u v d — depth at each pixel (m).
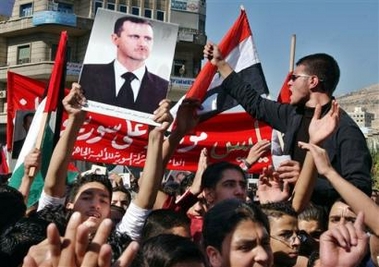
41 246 2.00
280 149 5.04
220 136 6.30
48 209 3.45
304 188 3.45
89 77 4.15
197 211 4.10
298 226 3.63
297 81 3.79
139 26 4.29
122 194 5.22
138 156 6.18
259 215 2.80
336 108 3.13
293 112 3.99
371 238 3.29
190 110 4.21
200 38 38.38
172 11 39.41
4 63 37.41
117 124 6.11
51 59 36.31
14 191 3.18
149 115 4.20
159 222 3.36
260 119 4.30
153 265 2.52
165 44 4.31
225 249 2.75
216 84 5.61
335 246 2.47
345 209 3.46
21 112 6.23
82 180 3.89
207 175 3.84
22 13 37.53
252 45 5.70
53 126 5.16
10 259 2.46
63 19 35.19
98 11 4.21
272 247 3.41
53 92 5.00
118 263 1.94
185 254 2.51
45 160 5.07
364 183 3.46
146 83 4.25
